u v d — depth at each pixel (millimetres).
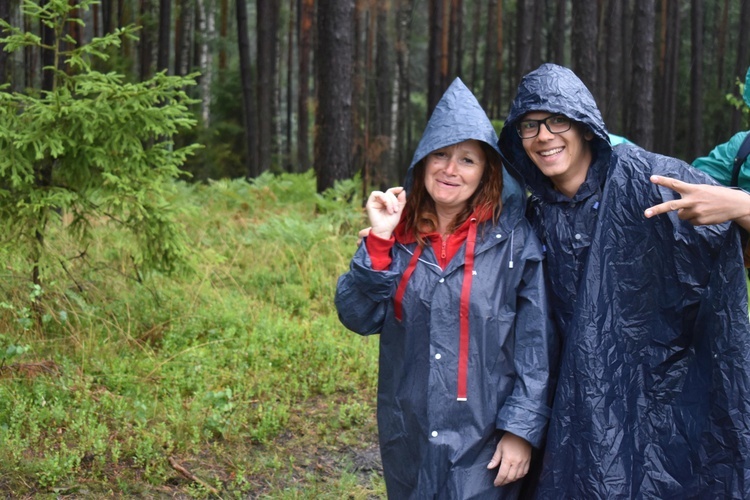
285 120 35500
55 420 4203
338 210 10203
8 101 5375
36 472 3688
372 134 22688
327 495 3900
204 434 4324
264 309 6434
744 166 3016
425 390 2518
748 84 3184
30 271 5684
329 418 4797
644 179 2371
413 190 2648
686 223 2287
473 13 32812
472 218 2539
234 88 23766
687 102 27031
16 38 5410
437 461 2484
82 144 5434
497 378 2490
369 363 5594
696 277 2301
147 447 3988
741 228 2230
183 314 6023
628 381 2379
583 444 2355
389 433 2617
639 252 2373
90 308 5652
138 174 5617
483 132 2494
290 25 25906
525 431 2385
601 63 20250
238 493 3803
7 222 5387
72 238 6750
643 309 2381
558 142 2451
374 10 18688
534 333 2463
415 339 2541
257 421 4617
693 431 2320
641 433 2373
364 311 2584
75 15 13297
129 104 5449
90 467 3854
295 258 7895
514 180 2613
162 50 15711
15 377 4543
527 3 17500
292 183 12930
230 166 21828
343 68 11062
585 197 2482
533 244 2520
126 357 5082
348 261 8031
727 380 2234
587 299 2396
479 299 2480
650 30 13047
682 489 2328
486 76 26969
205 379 5004
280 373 5305
